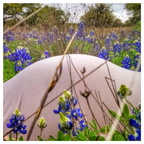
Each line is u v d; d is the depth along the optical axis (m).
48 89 1.21
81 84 2.65
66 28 5.54
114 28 6.78
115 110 2.62
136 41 6.42
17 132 2.12
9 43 6.68
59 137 1.89
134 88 2.66
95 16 5.68
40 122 2.07
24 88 2.87
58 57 2.93
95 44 5.42
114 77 2.74
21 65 4.69
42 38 5.95
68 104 1.97
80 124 2.00
